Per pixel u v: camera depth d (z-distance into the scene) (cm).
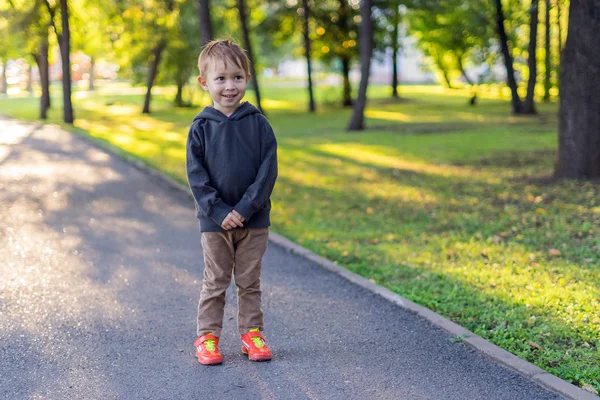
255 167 369
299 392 352
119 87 6806
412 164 1370
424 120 2650
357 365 389
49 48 3086
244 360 395
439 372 379
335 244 707
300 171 1286
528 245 682
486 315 469
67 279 569
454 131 2122
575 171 1044
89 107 3938
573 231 732
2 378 368
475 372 379
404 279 574
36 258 639
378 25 3556
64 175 1231
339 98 3981
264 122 375
